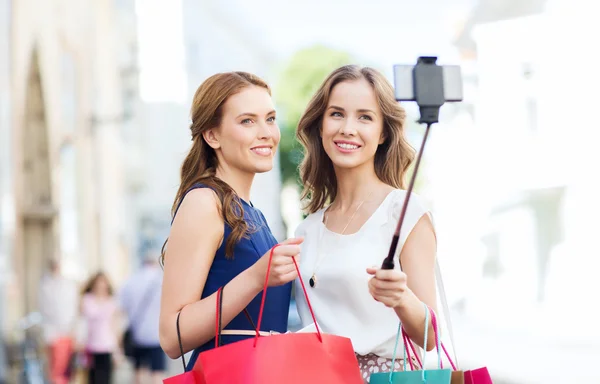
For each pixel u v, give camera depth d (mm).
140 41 33438
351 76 3689
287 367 2998
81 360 12805
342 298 3508
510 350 17844
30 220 18219
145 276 11336
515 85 27750
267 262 3064
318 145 3920
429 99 2824
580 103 25750
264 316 3400
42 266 18219
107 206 25375
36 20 17062
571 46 25797
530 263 27359
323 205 3986
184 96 36688
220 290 3145
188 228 3303
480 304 28719
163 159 35656
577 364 14633
